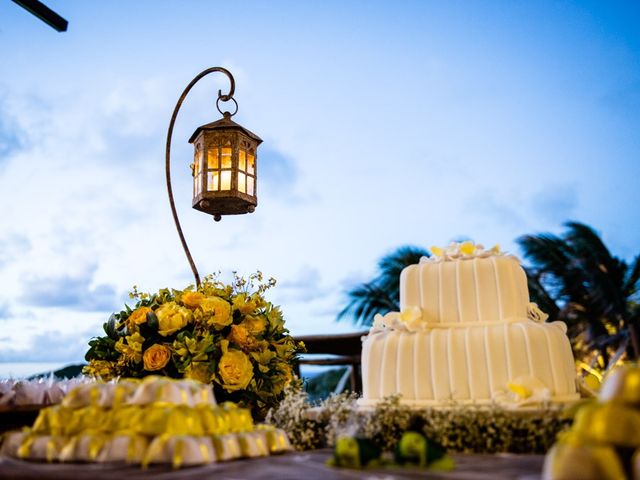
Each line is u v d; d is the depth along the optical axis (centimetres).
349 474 213
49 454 234
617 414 175
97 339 378
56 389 308
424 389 310
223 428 249
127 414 235
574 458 169
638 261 1103
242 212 441
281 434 279
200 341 366
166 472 212
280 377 391
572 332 1105
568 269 1122
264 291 427
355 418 298
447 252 359
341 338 684
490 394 300
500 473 214
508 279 330
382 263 1142
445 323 333
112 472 211
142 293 399
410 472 217
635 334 1016
